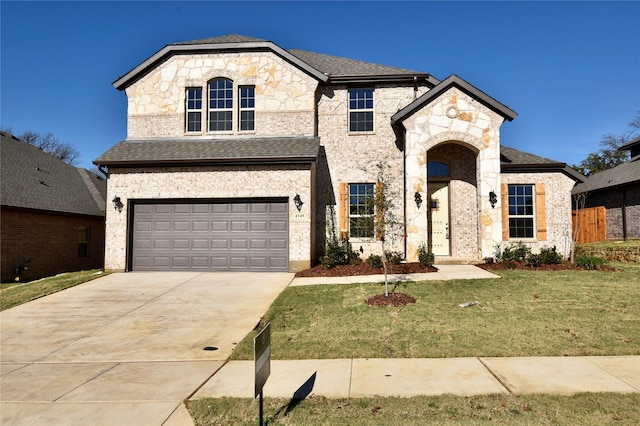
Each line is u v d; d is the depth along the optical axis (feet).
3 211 51.52
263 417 14.78
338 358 20.79
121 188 49.14
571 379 17.30
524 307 28.12
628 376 17.53
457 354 20.66
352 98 55.42
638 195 66.08
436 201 53.88
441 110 48.14
